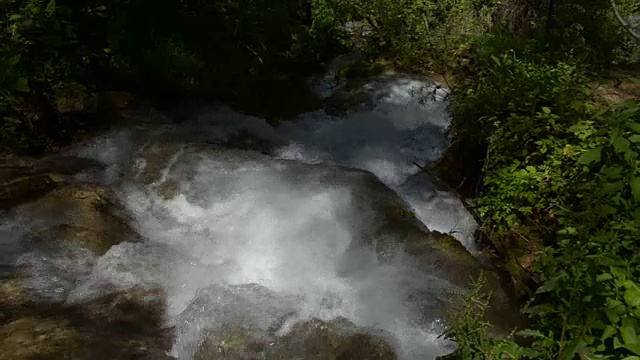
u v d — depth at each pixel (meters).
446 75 9.16
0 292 4.09
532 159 5.45
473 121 6.20
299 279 4.52
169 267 4.55
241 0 9.22
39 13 6.64
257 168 5.92
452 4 10.20
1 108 5.91
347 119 8.11
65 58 6.93
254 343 3.78
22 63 6.38
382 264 4.73
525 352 3.22
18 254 4.48
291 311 4.07
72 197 5.13
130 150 6.22
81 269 4.43
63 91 6.60
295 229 5.05
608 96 7.31
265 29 9.24
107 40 7.61
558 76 6.45
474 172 6.20
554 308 3.55
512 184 5.18
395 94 8.73
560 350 3.11
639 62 8.95
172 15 8.36
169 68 7.68
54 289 4.20
